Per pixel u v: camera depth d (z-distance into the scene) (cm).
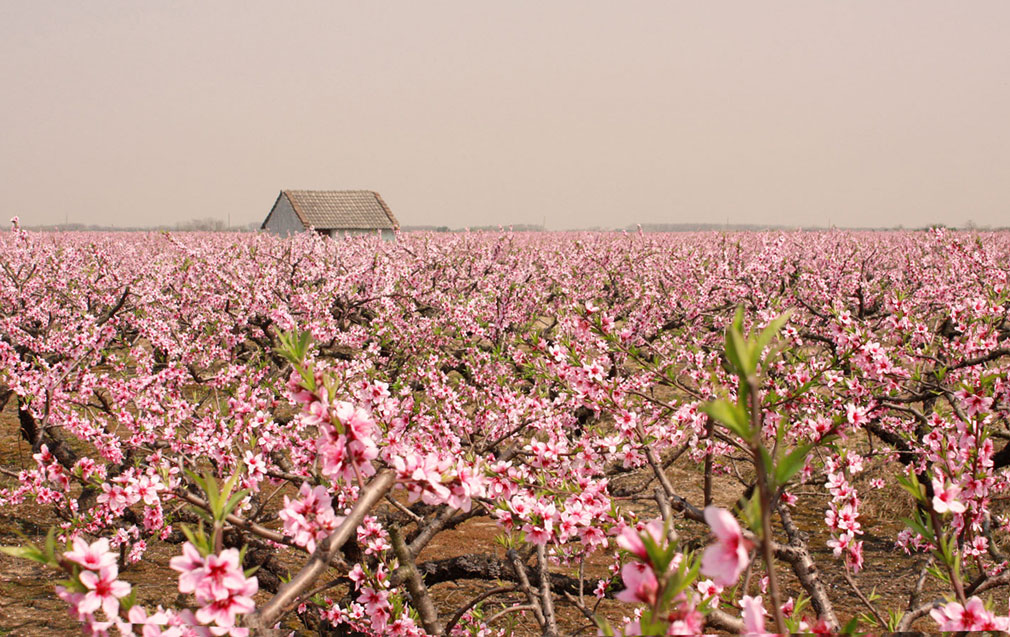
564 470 438
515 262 2169
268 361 923
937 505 194
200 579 141
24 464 1080
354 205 4716
